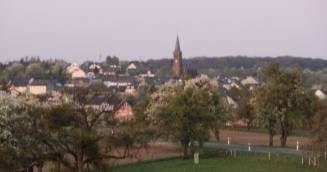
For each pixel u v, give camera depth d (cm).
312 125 12438
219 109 15575
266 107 15912
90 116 8769
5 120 8456
